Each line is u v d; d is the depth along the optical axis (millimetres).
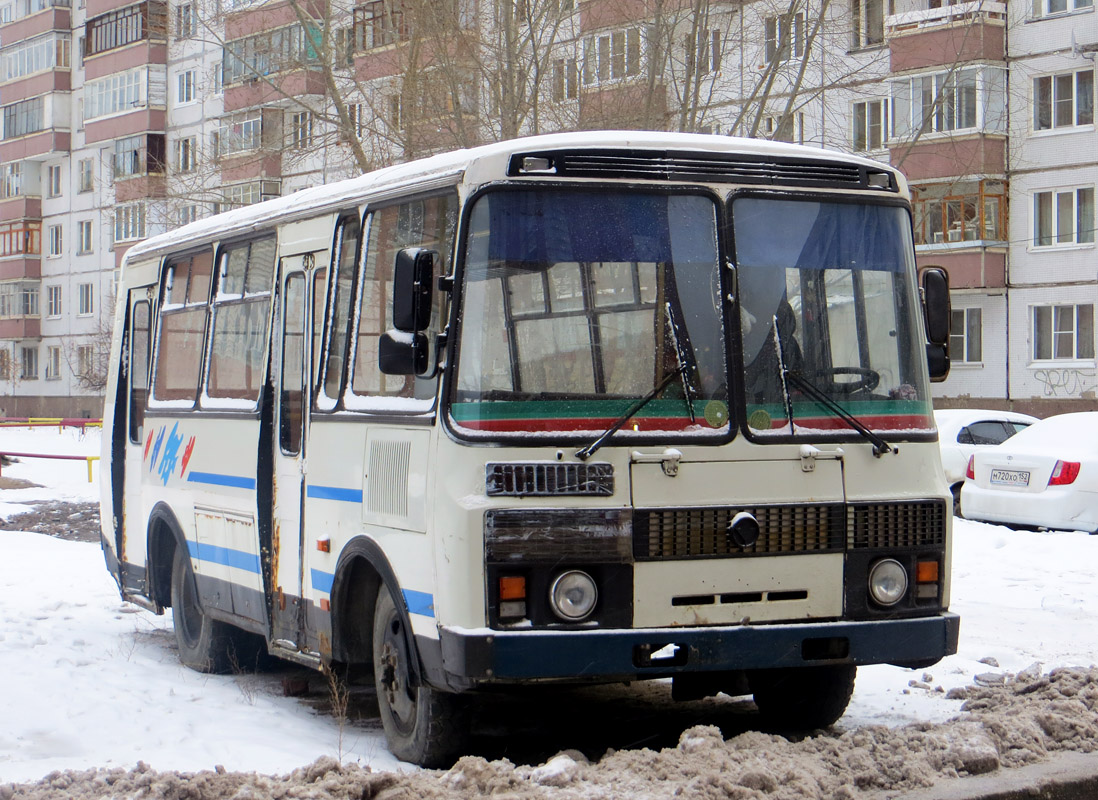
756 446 7066
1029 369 39094
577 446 6785
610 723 8516
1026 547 15820
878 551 7254
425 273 6789
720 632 6863
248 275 9930
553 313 6918
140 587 11891
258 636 10586
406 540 7211
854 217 7566
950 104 38844
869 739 6863
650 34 24859
